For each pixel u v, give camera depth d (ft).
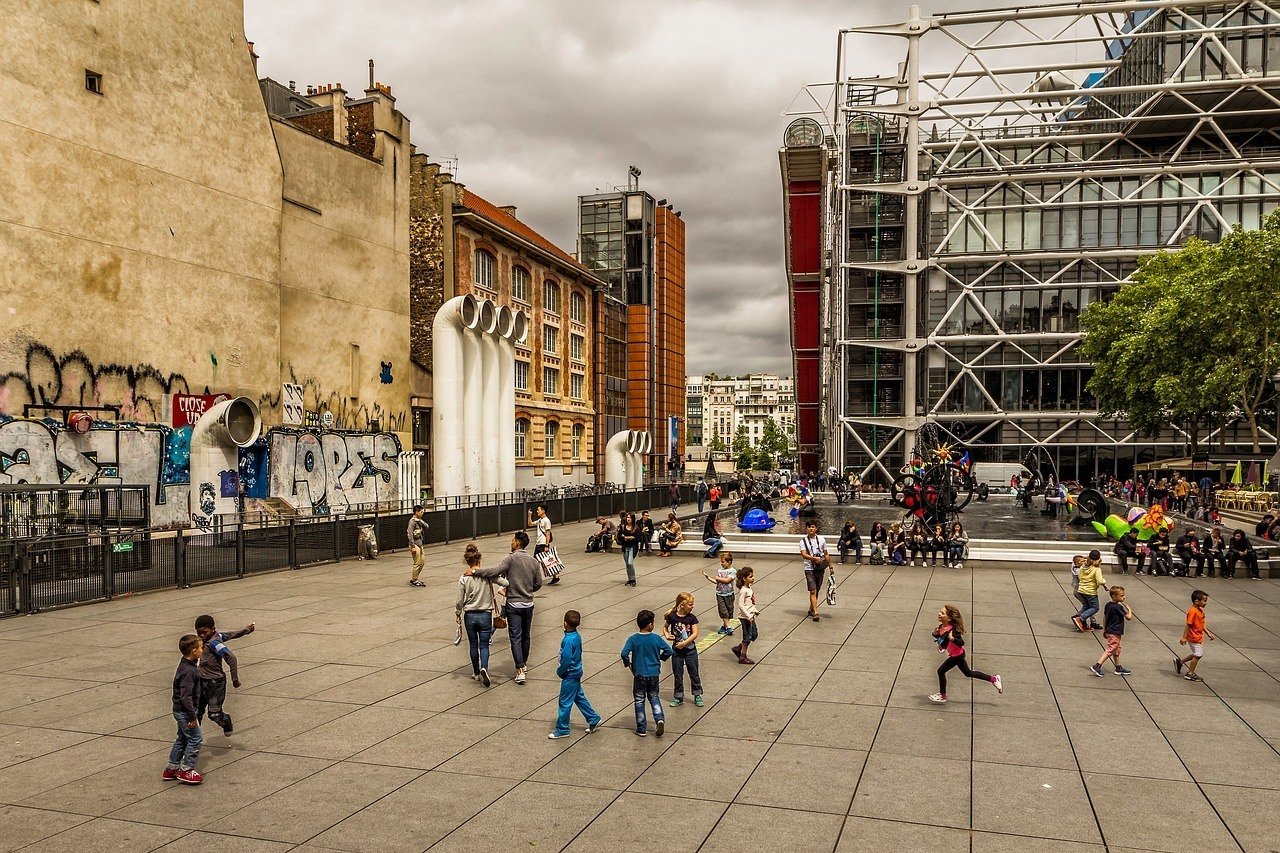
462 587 37.65
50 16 82.43
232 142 104.27
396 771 27.22
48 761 28.07
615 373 261.65
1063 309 217.15
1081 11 211.20
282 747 29.43
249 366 106.22
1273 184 208.13
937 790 25.68
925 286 222.89
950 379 221.87
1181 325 141.90
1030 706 34.35
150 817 23.66
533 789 25.79
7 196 78.38
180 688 26.11
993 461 220.43
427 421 148.05
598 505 144.05
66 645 45.24
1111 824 23.26
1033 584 66.39
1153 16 221.46
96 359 86.74
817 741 30.19
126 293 90.12
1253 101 216.13
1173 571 71.15
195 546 66.90
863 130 239.91
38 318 81.05
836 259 260.21
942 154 239.50
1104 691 36.55
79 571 58.03
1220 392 141.08
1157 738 30.45
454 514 101.55
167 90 95.45
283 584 67.26
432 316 146.82
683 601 35.06
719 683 37.96
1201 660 42.11
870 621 52.03
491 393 137.80
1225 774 26.96
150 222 93.04
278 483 105.29
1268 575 70.13
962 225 221.87
